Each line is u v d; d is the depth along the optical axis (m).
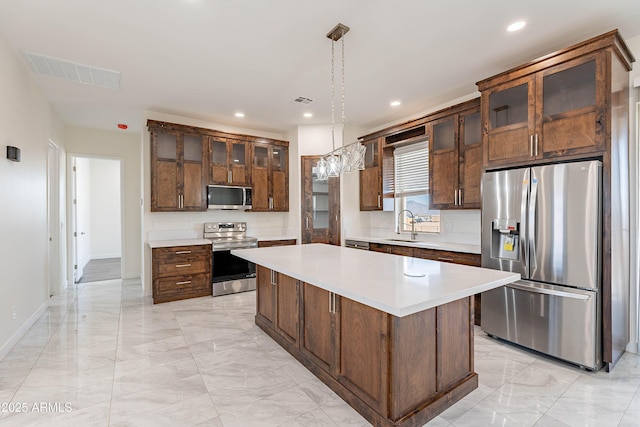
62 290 4.70
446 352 1.91
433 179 3.97
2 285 2.53
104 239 8.48
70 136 5.04
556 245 2.43
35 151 3.34
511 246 2.75
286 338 2.72
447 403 1.87
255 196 5.02
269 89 3.59
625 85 2.47
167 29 2.40
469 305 2.06
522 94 2.79
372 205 4.98
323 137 5.11
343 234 5.07
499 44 2.64
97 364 2.44
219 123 4.91
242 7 2.14
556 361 2.47
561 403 1.93
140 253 5.65
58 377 2.24
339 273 2.01
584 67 2.35
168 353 2.64
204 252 4.36
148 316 3.56
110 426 1.73
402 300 1.42
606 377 2.23
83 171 7.20
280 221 5.62
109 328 3.19
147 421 1.78
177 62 2.93
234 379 2.24
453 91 3.67
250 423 1.77
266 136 5.43
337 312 2.06
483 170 2.98
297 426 1.75
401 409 1.67
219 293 4.44
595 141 2.28
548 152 2.53
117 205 8.65
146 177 4.35
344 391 1.98
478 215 3.83
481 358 2.53
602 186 2.26
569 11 2.19
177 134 4.36
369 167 5.05
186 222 4.77
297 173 5.16
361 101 3.99
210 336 3.01
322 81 3.38
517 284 2.65
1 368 2.36
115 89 3.55
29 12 2.18
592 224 2.25
